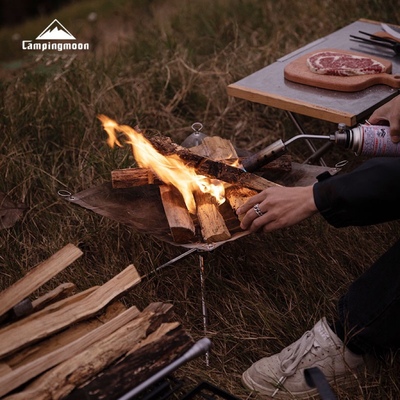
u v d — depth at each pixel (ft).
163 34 11.71
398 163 4.71
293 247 6.79
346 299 5.32
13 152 8.02
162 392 4.73
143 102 9.43
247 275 6.68
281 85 7.17
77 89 9.53
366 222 4.92
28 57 10.74
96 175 7.82
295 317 6.04
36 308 4.74
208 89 9.80
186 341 4.40
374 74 7.04
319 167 6.42
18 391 4.17
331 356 5.32
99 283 6.52
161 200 6.23
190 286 6.56
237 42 11.35
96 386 4.09
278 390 5.42
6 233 7.22
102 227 7.07
